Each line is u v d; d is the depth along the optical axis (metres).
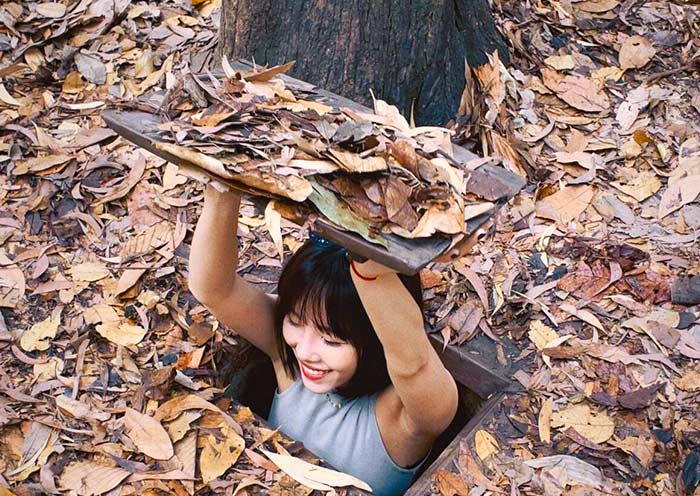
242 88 1.77
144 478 1.91
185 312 2.30
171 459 1.94
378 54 2.67
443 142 1.77
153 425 2.00
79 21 3.15
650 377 2.18
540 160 2.79
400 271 1.50
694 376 2.19
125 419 2.02
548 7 3.36
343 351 2.00
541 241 2.52
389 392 2.10
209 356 2.20
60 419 2.03
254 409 2.45
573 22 3.31
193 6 3.29
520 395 2.12
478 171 1.71
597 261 2.46
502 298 2.34
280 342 2.16
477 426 2.04
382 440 2.11
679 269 2.45
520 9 3.30
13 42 3.10
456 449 1.98
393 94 2.73
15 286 2.34
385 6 2.64
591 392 2.13
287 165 1.55
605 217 2.62
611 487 1.94
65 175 2.65
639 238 2.55
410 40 2.69
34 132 2.79
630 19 3.37
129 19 3.21
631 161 2.81
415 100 2.79
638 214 2.64
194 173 1.60
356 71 2.68
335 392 2.12
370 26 2.65
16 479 1.92
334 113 1.77
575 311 2.33
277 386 2.46
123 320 2.27
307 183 1.52
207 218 1.91
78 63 3.04
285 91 1.81
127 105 1.75
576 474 1.95
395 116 1.83
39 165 2.67
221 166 1.55
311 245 2.00
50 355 2.19
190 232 2.53
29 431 2.00
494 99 2.82
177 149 1.58
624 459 2.00
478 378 2.21
